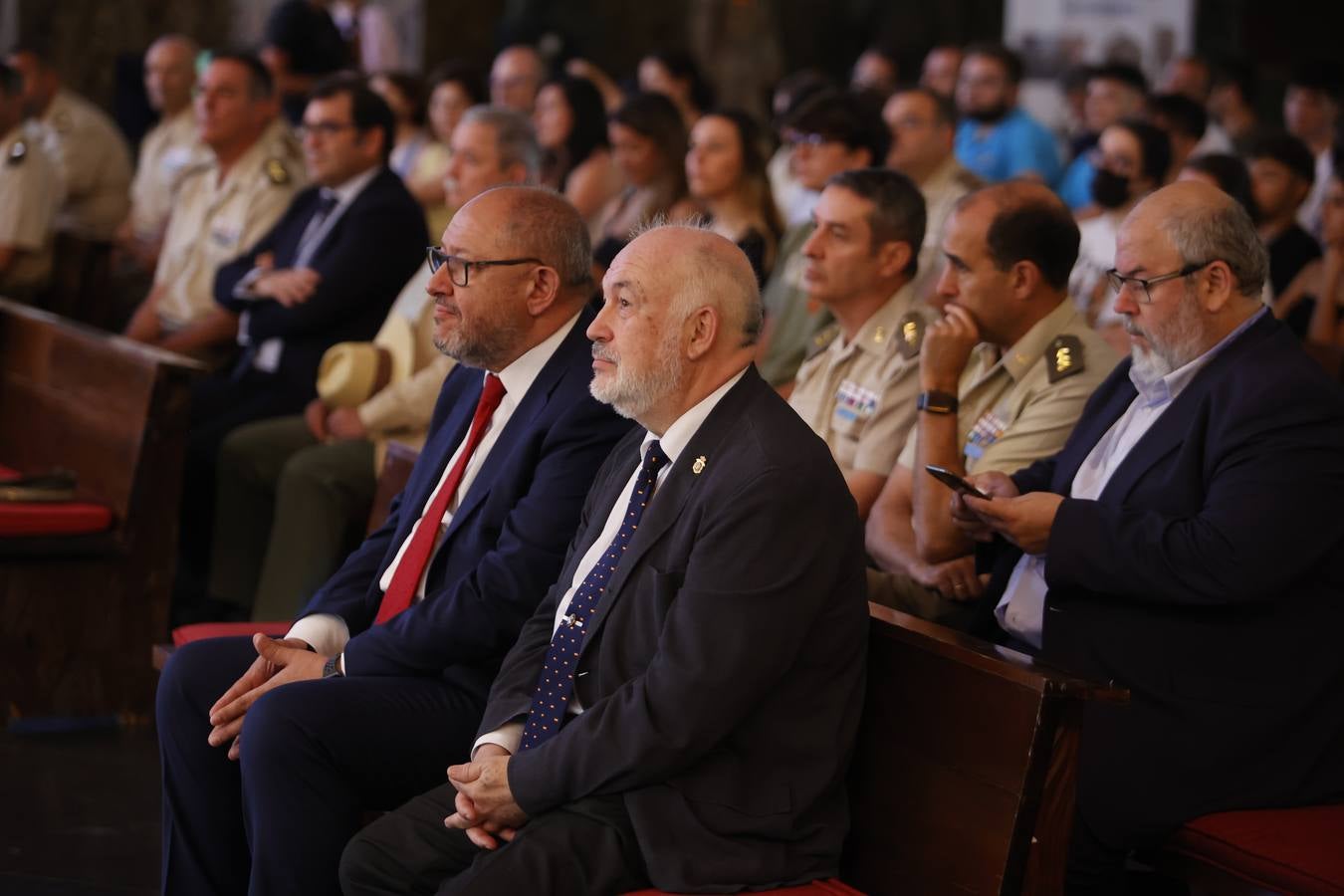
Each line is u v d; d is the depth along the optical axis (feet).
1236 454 13.47
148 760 20.90
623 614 12.54
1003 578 15.75
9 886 16.80
